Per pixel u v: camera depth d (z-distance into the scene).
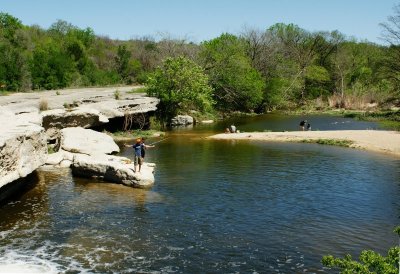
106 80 73.56
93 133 28.67
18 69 51.31
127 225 15.27
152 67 80.19
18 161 17.33
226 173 23.88
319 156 29.45
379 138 36.38
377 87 75.00
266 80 69.69
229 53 62.34
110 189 19.81
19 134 17.56
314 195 19.77
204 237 14.34
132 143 33.75
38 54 59.47
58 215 16.12
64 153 25.27
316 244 13.95
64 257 12.52
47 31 99.38
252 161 27.42
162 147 32.50
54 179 21.38
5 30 74.56
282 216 16.72
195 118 52.22
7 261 12.11
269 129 45.75
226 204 18.09
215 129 45.03
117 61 84.00
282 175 23.64
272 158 28.55
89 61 74.19
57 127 29.58
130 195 18.95
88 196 18.62
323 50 88.25
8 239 13.73
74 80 65.25
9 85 50.22
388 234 14.95
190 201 18.36
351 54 90.25
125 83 79.06
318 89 80.31
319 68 79.12
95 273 11.56
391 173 24.41
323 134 38.97
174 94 47.00
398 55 58.06
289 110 70.31
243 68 62.84
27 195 18.58
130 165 22.56
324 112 65.81
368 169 25.47
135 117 40.25
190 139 37.16
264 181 22.22
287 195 19.69
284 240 14.23
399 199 19.25
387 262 8.01
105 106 36.03
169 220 15.92
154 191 19.73
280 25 88.50
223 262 12.45
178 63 47.94
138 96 47.16
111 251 13.02
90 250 13.05
